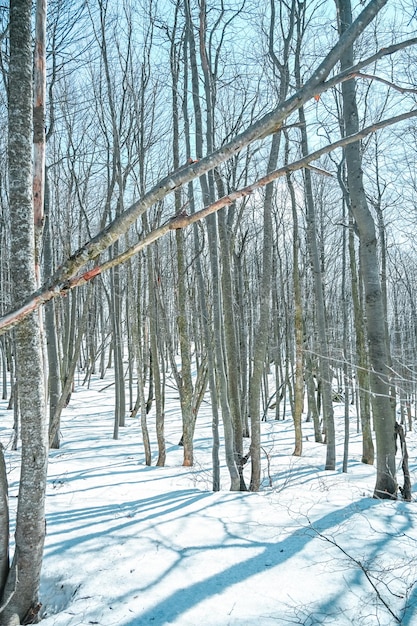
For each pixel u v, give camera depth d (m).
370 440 10.40
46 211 10.06
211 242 6.92
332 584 3.61
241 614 3.27
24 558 3.19
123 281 20.66
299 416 10.88
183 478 7.65
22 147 3.12
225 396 6.91
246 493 6.27
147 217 9.93
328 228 16.62
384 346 5.99
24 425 3.16
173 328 30.56
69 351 17.14
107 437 12.48
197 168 2.01
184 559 4.04
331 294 19.12
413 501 5.90
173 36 9.12
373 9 1.93
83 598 3.49
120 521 4.97
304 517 4.96
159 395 9.37
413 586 3.53
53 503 5.69
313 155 2.07
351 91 6.16
